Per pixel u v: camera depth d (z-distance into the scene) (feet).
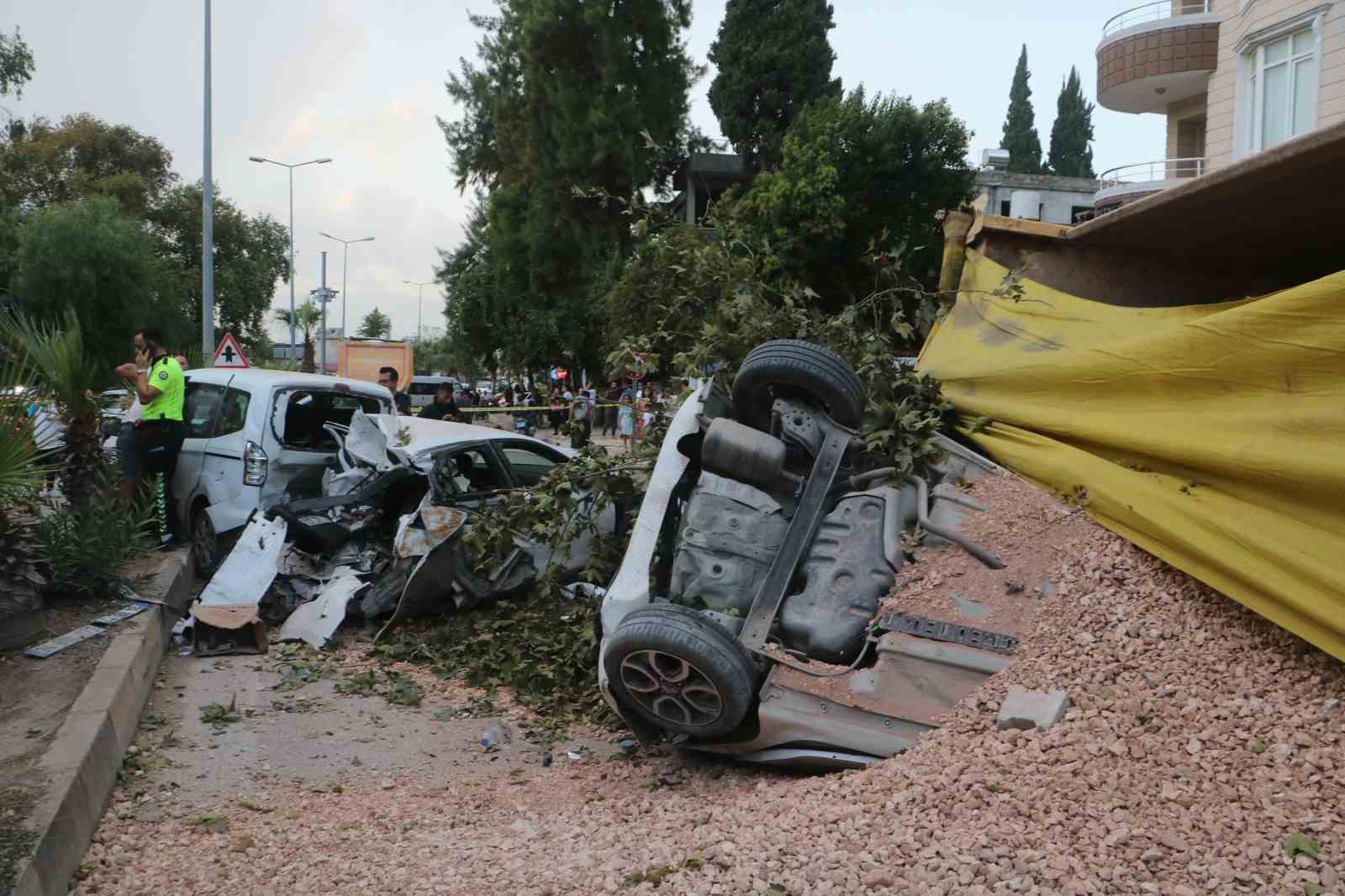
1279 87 57.67
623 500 22.44
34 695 17.44
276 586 25.91
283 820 14.57
